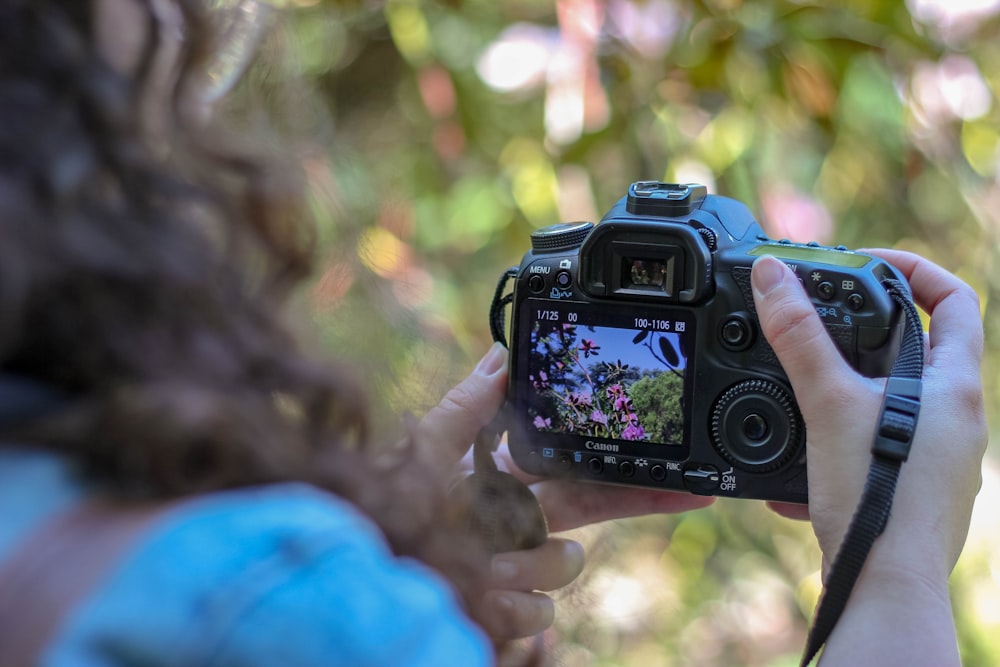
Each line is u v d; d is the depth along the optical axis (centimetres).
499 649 80
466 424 98
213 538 43
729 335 99
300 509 45
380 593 45
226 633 41
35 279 45
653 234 99
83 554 43
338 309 80
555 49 213
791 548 250
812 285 96
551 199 223
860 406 87
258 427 48
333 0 202
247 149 56
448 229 228
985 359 224
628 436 103
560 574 95
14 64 46
